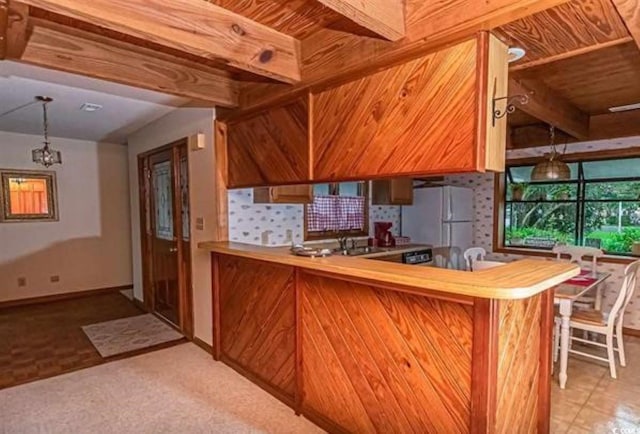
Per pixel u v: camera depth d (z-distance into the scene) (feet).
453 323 5.64
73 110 12.80
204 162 11.60
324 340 7.66
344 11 5.24
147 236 16.03
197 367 10.66
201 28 6.42
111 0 5.48
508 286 4.93
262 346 9.38
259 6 6.55
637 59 8.17
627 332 13.62
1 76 9.31
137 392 9.21
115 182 20.18
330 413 7.61
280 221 12.64
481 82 5.37
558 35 5.72
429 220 16.49
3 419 8.07
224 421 7.98
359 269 6.43
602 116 13.24
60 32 7.37
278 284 8.82
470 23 5.34
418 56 6.05
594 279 11.31
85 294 19.27
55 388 9.41
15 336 13.17
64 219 18.61
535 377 6.75
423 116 6.04
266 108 9.32
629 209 14.20
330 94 7.61
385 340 6.56
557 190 15.96
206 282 11.77
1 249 16.93
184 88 9.14
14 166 17.13
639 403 8.72
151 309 16.05
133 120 14.48
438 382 5.87
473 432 5.45
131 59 8.30
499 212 17.03
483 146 5.42
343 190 15.05
